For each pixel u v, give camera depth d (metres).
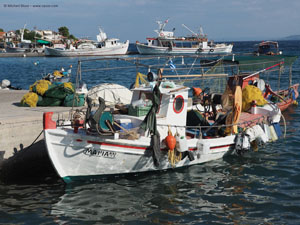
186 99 10.89
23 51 97.25
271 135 13.46
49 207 8.52
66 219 7.89
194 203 8.62
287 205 8.42
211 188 9.52
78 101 14.55
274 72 36.09
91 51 86.94
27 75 42.00
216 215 8.00
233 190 9.37
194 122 12.13
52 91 14.91
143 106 10.34
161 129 10.29
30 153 11.42
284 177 10.24
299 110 19.84
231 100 13.04
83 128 9.74
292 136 14.71
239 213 8.08
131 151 9.73
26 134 11.29
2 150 10.71
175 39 84.44
